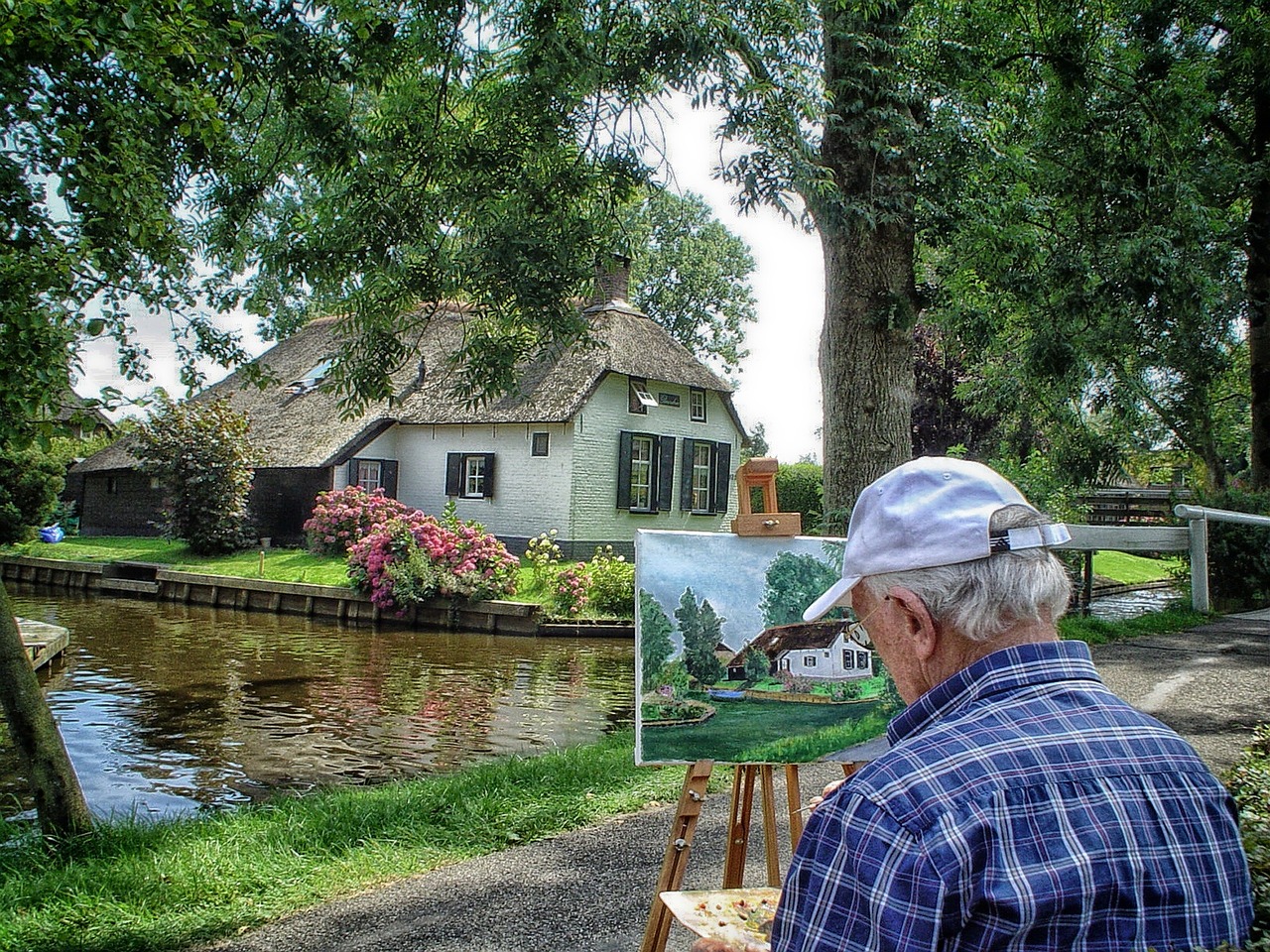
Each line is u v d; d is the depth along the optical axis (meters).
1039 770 1.32
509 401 25.23
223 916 4.08
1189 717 7.21
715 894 2.47
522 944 3.84
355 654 15.59
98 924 4.00
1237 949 1.30
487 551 19.45
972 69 10.25
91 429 4.85
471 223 7.90
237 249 7.84
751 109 7.56
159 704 11.45
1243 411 21.80
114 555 25.83
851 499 8.58
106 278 5.18
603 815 5.45
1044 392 15.30
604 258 8.12
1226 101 16.53
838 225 8.42
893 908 1.24
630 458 25.53
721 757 3.18
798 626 3.36
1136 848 1.29
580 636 18.09
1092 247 11.31
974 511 1.52
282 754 9.21
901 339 8.73
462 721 10.70
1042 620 1.49
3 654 5.30
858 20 8.45
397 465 27.38
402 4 7.46
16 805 7.08
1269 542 13.83
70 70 4.82
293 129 7.69
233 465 25.39
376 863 4.70
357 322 8.20
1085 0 12.55
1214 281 14.27
